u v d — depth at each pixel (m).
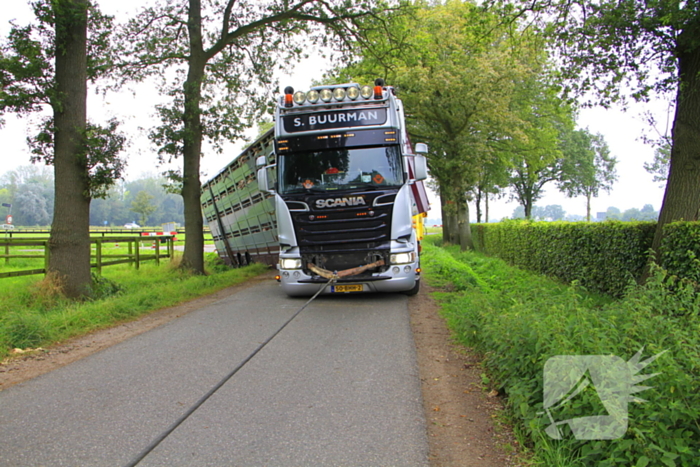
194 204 15.76
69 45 10.38
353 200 9.77
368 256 9.87
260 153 15.97
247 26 16.28
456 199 28.33
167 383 5.25
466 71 24.06
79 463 3.50
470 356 6.25
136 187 128.38
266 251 18.06
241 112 17.97
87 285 10.38
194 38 15.72
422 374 5.56
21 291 9.86
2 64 9.59
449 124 27.48
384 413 4.39
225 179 20.28
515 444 3.81
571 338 4.23
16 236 39.78
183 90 15.17
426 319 8.57
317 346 6.74
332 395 4.85
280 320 8.51
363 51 17.89
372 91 9.99
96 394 4.94
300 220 9.92
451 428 4.11
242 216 19.22
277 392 4.95
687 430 3.14
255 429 4.07
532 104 30.58
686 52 8.23
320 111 10.02
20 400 4.81
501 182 38.12
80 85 10.48
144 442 3.83
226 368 5.75
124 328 8.27
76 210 10.33
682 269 7.04
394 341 6.95
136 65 15.99
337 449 3.71
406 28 17.42
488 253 24.64
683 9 7.70
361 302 10.32
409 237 10.04
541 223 15.20
